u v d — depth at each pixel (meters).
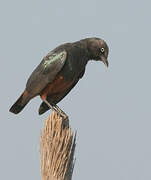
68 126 6.39
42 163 6.06
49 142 6.05
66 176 6.10
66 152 6.06
